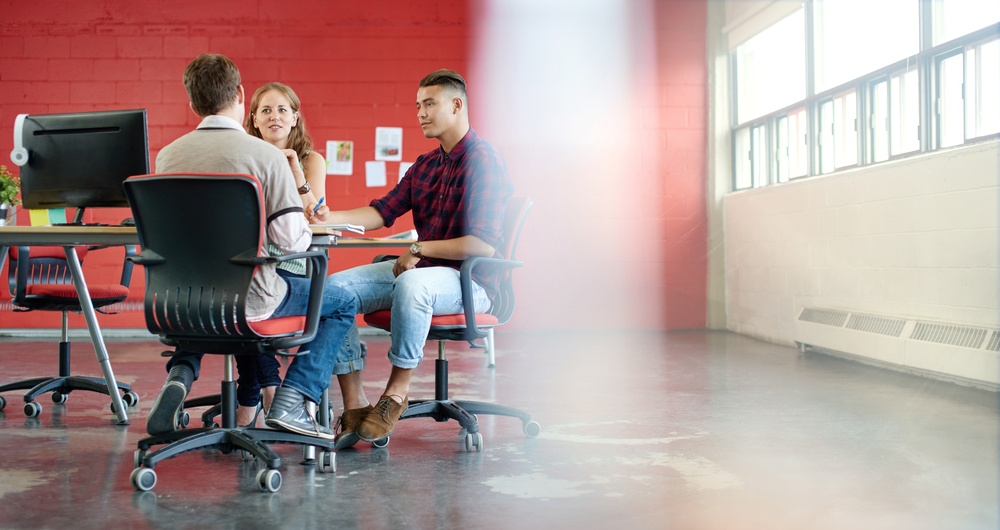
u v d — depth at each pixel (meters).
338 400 3.58
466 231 2.71
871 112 4.75
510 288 2.87
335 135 6.86
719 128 7.00
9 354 5.25
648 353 5.38
